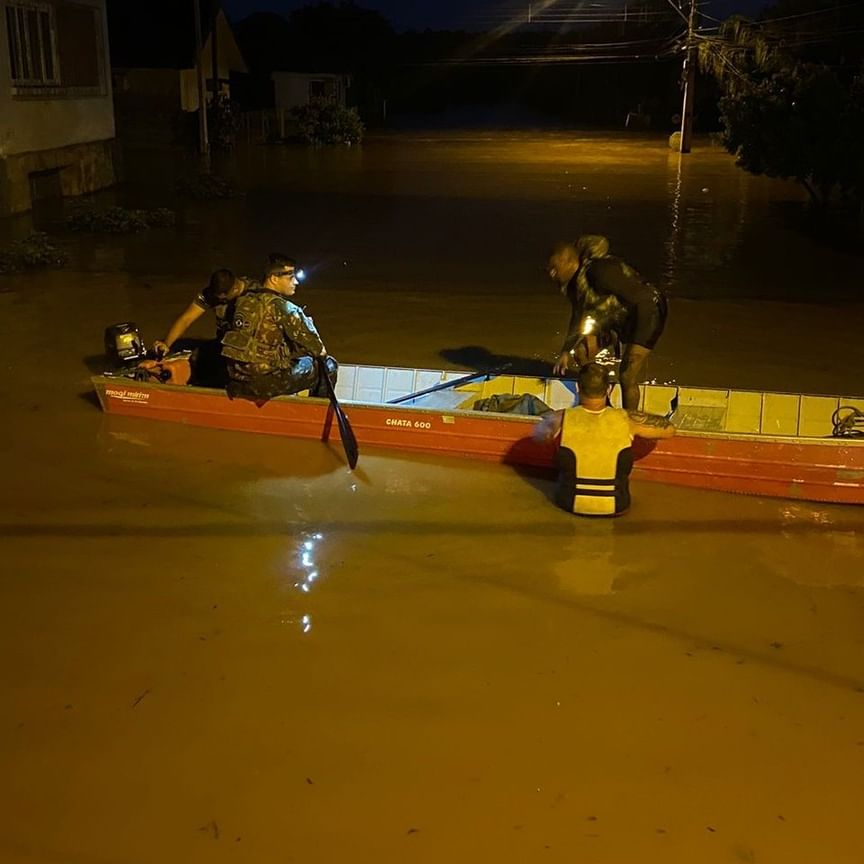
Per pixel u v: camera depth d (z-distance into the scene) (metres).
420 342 8.83
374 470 5.92
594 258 6.11
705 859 3.03
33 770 3.37
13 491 5.59
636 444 5.70
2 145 15.88
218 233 15.37
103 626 4.23
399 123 54.66
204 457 6.08
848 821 3.19
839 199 21.02
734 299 10.98
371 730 3.59
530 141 39.03
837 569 4.85
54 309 9.99
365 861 3.01
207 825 3.14
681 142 33.06
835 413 5.97
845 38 34.88
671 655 4.08
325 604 4.44
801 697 3.81
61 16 17.89
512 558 4.89
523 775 3.37
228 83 38.94
